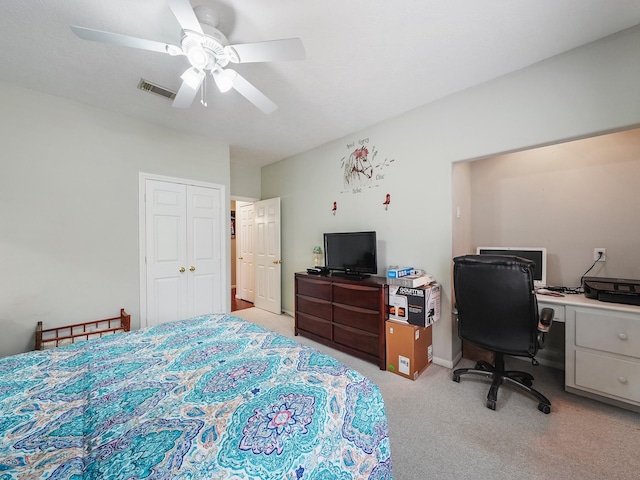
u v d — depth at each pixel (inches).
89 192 98.5
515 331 69.8
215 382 40.4
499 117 83.7
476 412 69.9
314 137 132.5
